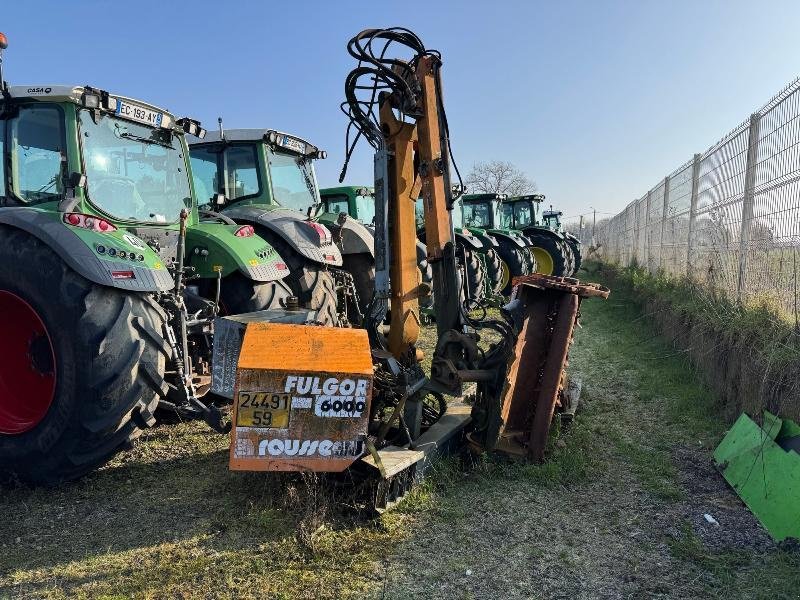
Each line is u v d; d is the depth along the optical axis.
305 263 5.29
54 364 3.03
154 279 3.16
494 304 3.85
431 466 3.10
